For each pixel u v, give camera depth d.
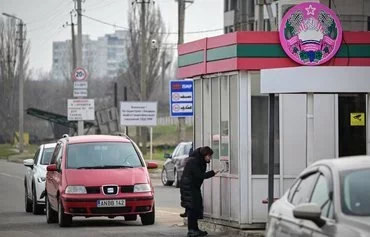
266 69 28.17
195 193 31.48
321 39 31.70
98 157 36.91
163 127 162.62
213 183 33.84
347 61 32.03
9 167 107.69
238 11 90.06
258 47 31.28
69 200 34.97
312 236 15.88
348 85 26.64
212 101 34.16
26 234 33.34
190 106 49.97
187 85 50.00
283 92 27.00
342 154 32.56
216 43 33.03
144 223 36.62
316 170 17.53
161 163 91.88
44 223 38.59
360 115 32.53
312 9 31.70
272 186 27.78
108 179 35.41
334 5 49.53
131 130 157.50
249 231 31.03
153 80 154.62
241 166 31.38
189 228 31.53
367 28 50.97
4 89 193.75
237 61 31.14
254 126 31.59
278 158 31.80
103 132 114.75
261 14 49.62
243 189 31.34
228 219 32.50
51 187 37.81
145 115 85.75
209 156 31.56
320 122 31.98
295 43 31.42
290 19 31.48
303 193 17.64
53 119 124.38
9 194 60.72
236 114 31.91
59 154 38.22
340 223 15.07
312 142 27.36
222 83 33.12
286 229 17.45
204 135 35.06
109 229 35.03
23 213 45.31
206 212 34.59
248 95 31.38
